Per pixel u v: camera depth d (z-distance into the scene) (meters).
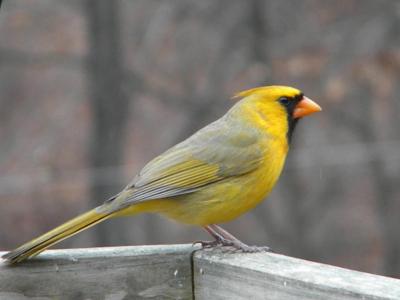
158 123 21.05
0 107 22.61
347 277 5.70
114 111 17.83
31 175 20.75
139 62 19.66
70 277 6.33
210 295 6.36
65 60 20.47
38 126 22.30
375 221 20.88
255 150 7.41
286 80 17.97
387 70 17.58
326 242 20.83
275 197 20.09
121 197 6.93
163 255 6.45
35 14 20.58
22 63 21.19
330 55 17.69
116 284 6.38
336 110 19.41
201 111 19.77
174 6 19.58
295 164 19.25
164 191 7.19
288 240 19.80
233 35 19.05
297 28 18.09
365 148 19.56
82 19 20.50
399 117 19.67
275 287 5.88
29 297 6.29
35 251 6.28
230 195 7.34
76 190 20.50
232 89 19.17
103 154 17.72
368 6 17.94
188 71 19.83
